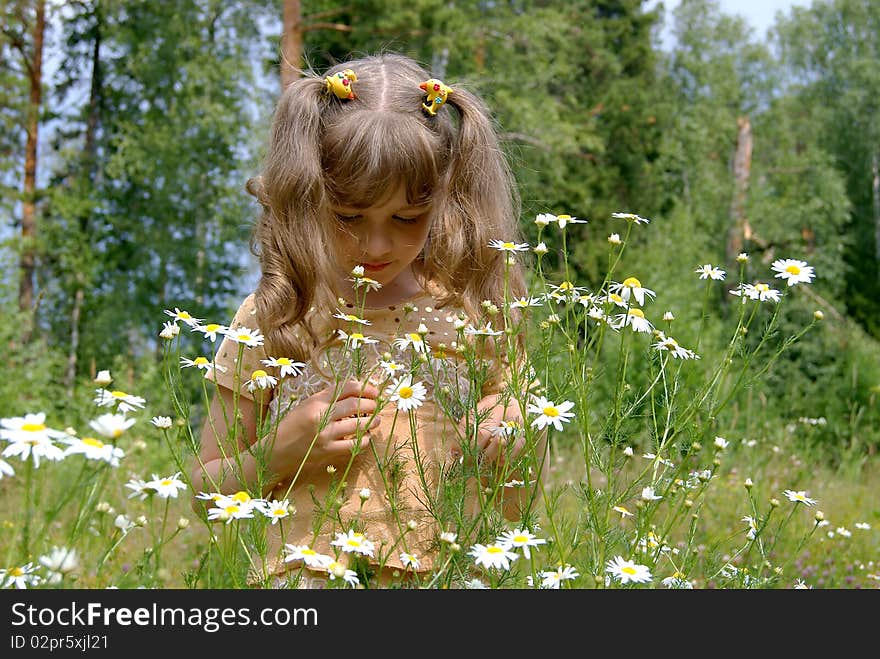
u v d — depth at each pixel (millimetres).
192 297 16812
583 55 19953
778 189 24578
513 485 1616
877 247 24375
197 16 17516
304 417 1691
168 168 16562
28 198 17062
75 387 13773
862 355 12625
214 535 1530
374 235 1861
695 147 22953
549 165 16109
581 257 16656
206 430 1945
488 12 17875
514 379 1559
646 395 1673
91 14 18688
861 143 24125
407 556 1535
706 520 3787
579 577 1594
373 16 15922
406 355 1871
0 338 9602
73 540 1258
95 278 17562
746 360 1755
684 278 14008
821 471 6031
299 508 1764
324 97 1987
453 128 2113
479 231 2037
